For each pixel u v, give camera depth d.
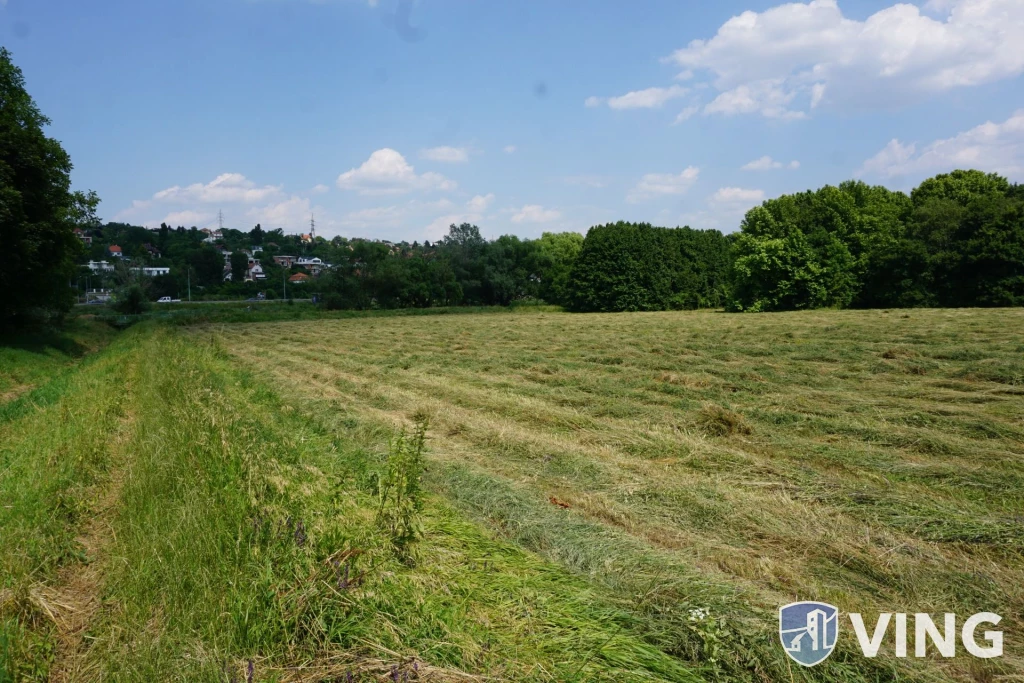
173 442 7.93
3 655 3.70
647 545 5.32
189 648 3.70
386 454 8.52
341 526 5.19
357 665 3.54
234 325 44.84
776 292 48.81
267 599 4.02
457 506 6.45
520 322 40.44
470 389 13.48
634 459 8.07
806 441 8.70
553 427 9.98
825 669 3.54
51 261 25.48
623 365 16.89
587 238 64.12
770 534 5.61
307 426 10.07
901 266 44.62
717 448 8.17
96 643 3.96
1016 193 54.28
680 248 64.94
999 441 8.57
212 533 4.92
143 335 31.28
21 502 6.10
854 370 14.58
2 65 24.66
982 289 40.59
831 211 51.31
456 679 3.42
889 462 7.58
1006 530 5.38
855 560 5.07
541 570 4.80
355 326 40.69
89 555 5.52
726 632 3.81
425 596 4.25
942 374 13.48
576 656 3.64
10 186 21.42
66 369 22.41
